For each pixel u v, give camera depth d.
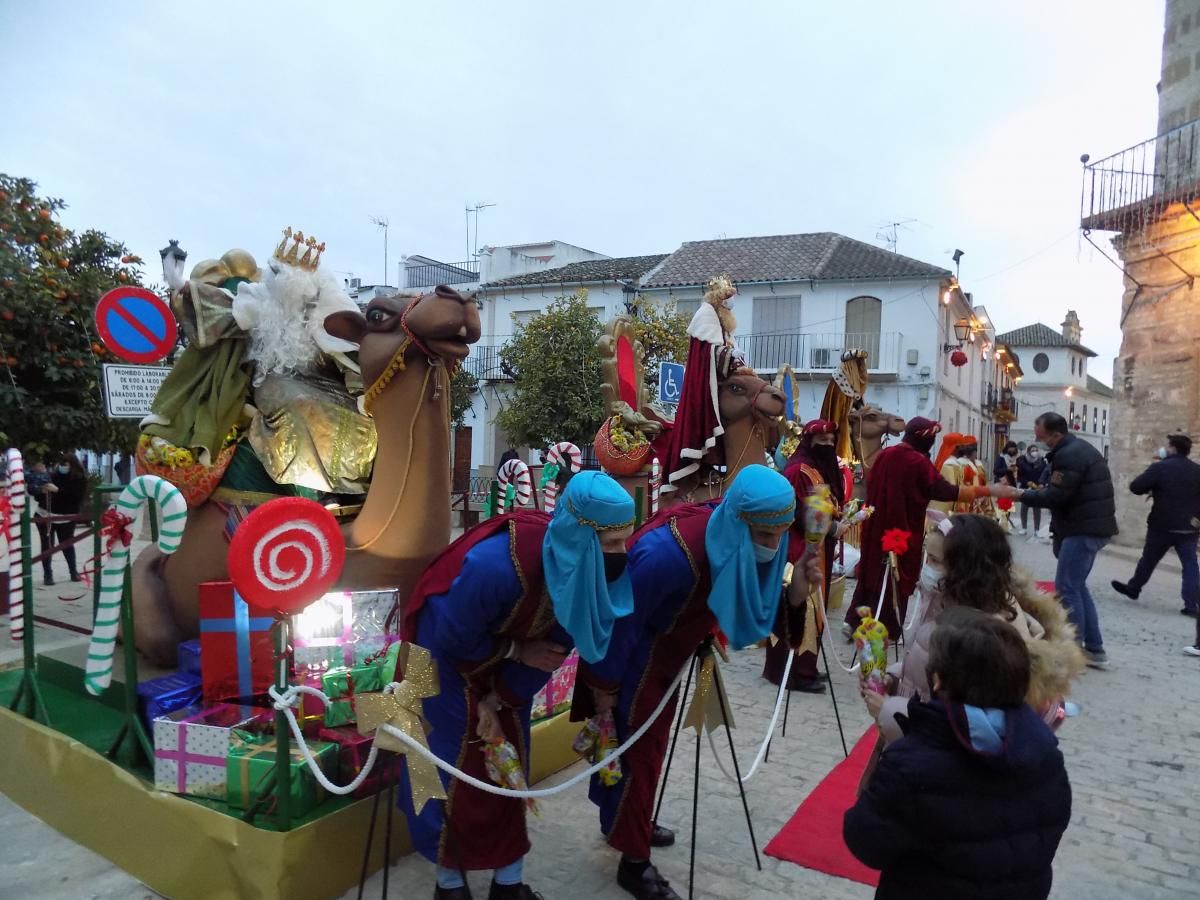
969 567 3.26
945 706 2.11
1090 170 14.87
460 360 3.96
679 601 3.17
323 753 3.32
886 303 23.23
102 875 3.37
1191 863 3.75
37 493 9.02
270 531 2.82
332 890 3.17
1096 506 6.86
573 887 3.41
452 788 2.98
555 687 4.47
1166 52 14.04
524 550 2.77
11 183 8.41
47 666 4.78
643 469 7.38
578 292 20.20
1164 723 5.63
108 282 8.55
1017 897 2.02
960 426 28.17
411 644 2.98
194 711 3.53
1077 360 47.16
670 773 4.60
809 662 6.09
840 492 6.12
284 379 4.52
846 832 2.21
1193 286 13.53
